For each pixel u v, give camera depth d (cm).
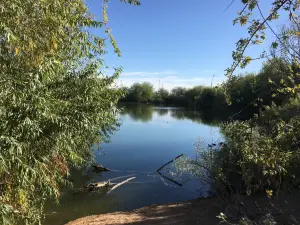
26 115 400
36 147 462
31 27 358
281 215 597
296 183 707
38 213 559
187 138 2595
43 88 473
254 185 765
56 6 397
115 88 912
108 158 1806
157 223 732
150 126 3631
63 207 1017
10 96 375
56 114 499
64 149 552
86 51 619
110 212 976
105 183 1248
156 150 2070
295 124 356
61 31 425
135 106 8831
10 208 385
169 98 9612
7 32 312
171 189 1220
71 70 703
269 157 377
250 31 275
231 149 897
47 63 398
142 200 1096
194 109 7356
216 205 827
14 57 390
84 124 559
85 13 559
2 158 351
